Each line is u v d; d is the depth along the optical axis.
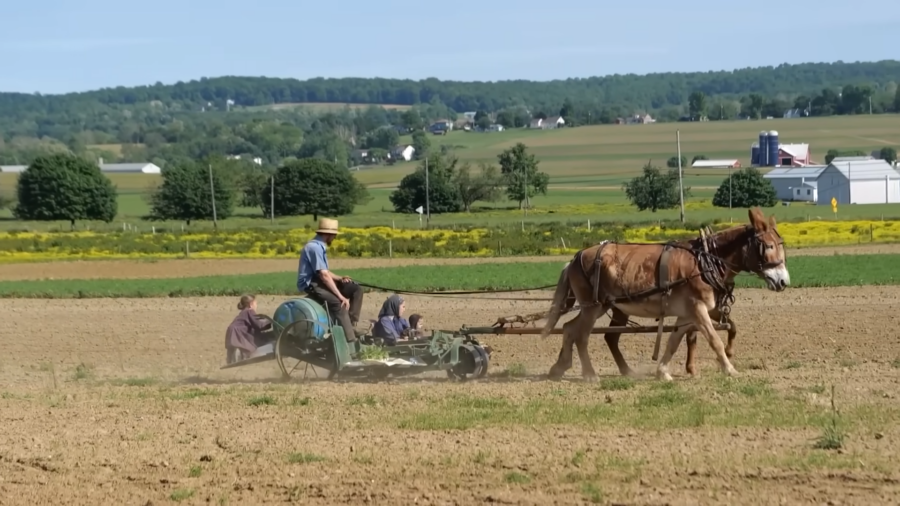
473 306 30.58
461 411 14.42
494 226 76.81
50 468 11.96
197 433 13.55
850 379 16.53
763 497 10.05
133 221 111.75
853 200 119.69
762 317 26.42
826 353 20.67
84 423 14.40
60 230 86.94
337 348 18.00
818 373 17.28
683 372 18.78
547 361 21.27
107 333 26.75
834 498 9.99
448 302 31.78
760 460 11.23
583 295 17.94
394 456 11.94
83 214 112.31
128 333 26.70
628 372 18.61
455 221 92.75
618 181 166.75
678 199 109.69
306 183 115.69
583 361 17.89
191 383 18.83
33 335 26.50
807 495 10.09
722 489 10.32
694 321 17.31
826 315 26.41
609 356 21.59
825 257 45.38
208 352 23.73
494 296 33.19
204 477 11.40
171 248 61.56
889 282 34.00
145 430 13.80
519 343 23.73
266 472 11.48
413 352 18.19
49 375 20.31
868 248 51.06
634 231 66.44
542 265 45.66
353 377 18.55
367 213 117.81
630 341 23.48
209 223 104.81
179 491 10.82
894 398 14.66
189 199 112.19
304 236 70.94
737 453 11.60
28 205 112.19
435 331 18.78
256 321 19.50
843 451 11.60
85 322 28.92
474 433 13.05
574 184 164.00
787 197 128.12
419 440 12.73
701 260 17.30
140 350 24.06
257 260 53.91
